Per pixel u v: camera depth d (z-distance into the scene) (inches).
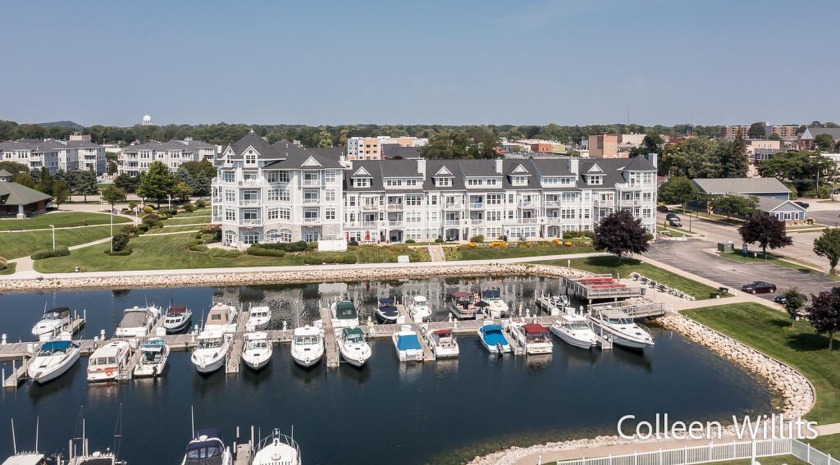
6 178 7052.2
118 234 4825.3
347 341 2871.6
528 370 2792.8
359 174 5147.6
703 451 1868.8
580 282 3924.7
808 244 5093.5
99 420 2305.6
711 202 6594.5
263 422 2305.6
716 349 3011.8
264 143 5036.9
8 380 2551.7
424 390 2581.2
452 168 5462.6
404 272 4495.6
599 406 2423.7
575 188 5447.8
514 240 5334.6
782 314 3228.3
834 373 2539.4
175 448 2112.5
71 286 4084.6
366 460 2037.4
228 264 4530.0
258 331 3043.8
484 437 2181.3
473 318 3449.8
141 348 2839.6
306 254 4734.3
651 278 4119.1
